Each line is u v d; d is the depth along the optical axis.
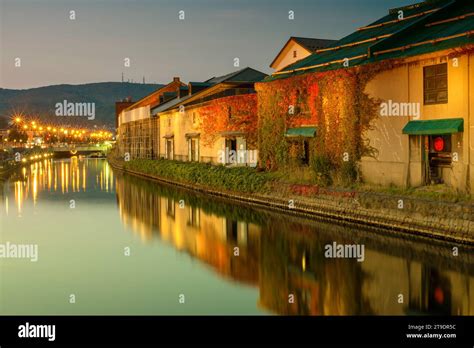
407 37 23.66
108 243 19.28
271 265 15.49
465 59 18.67
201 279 14.21
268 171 30.66
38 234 21.23
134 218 25.36
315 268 14.96
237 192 30.53
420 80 20.83
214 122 41.34
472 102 18.48
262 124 31.39
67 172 60.25
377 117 22.97
